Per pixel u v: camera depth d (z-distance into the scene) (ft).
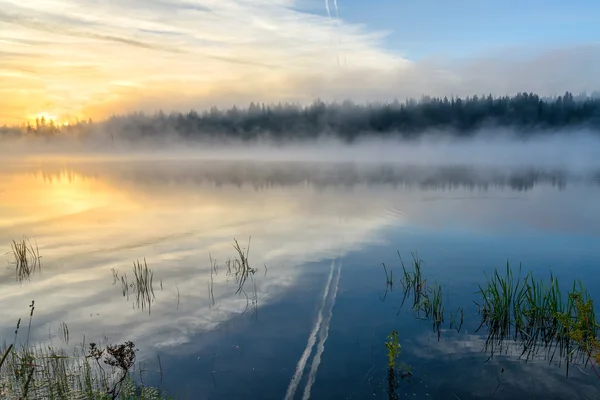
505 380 22.79
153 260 47.32
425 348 26.50
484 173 187.11
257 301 34.60
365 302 34.35
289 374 23.66
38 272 42.96
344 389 22.20
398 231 62.64
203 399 21.29
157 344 27.12
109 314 31.96
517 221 69.56
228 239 57.98
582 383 22.39
